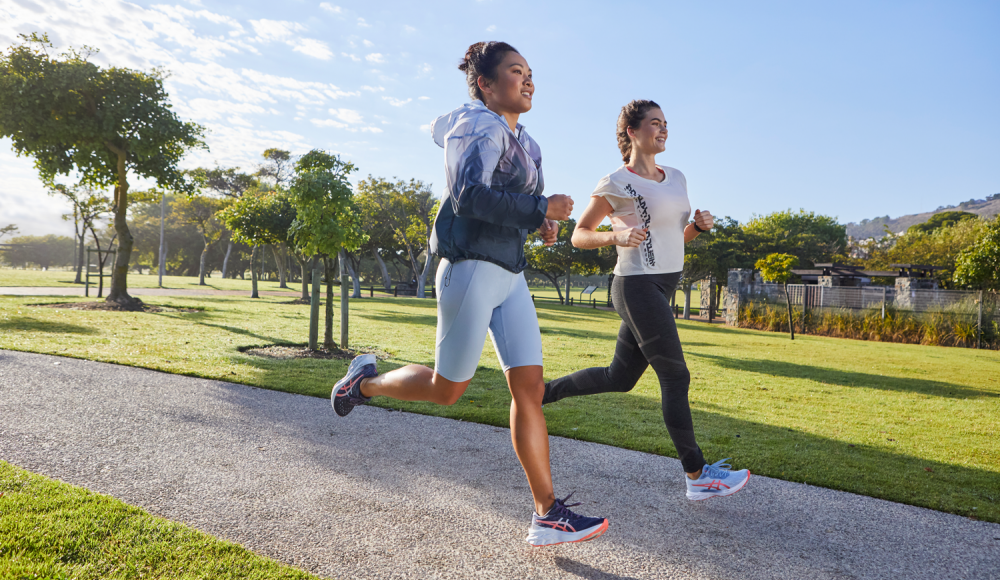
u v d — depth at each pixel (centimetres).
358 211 928
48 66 1326
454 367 209
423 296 4003
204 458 316
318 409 452
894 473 346
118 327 1005
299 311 1808
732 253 4062
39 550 193
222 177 4491
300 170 870
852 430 479
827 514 275
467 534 234
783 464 355
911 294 1983
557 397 321
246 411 433
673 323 274
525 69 206
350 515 247
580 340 1285
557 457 356
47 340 762
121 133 1424
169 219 7169
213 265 7931
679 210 283
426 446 362
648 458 360
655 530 248
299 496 267
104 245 8100
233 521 235
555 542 204
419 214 4094
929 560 228
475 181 183
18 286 2533
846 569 218
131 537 209
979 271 2028
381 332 1251
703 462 274
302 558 206
